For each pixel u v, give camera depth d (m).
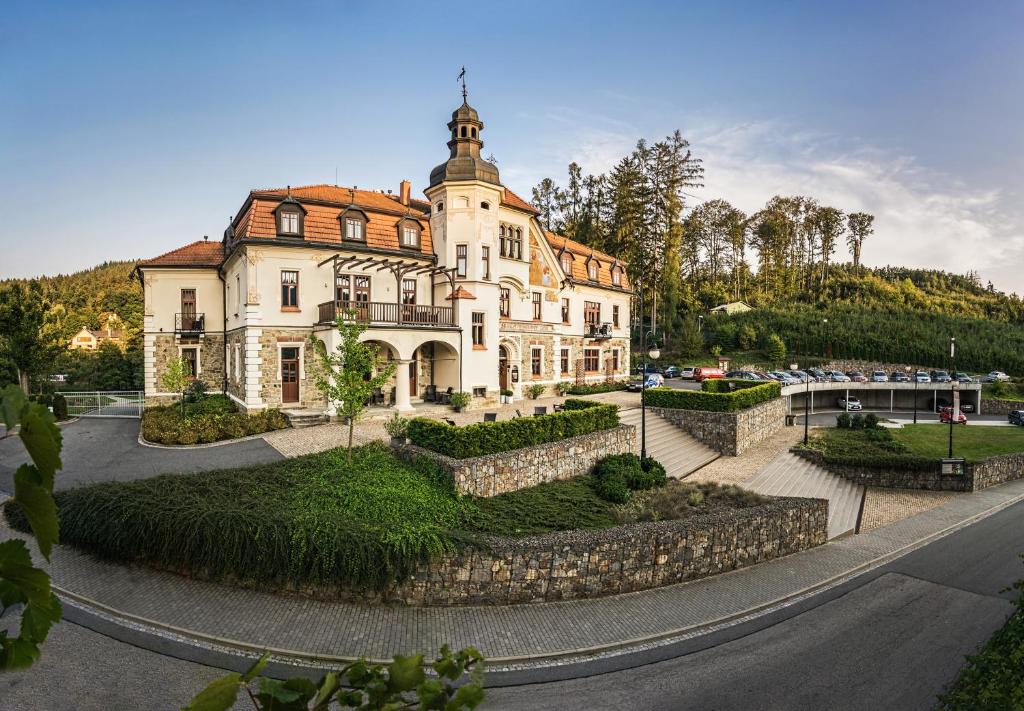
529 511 15.57
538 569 12.27
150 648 9.62
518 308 34.91
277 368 26.66
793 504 16.62
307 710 2.33
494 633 10.82
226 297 31.92
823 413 46.41
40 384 36.72
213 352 32.38
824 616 12.21
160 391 31.67
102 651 9.45
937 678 9.77
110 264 160.38
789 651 10.65
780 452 27.89
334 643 10.05
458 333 29.55
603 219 67.06
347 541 11.46
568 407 24.83
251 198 26.72
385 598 11.69
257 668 2.13
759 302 85.31
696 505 17.22
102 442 22.50
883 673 9.91
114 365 44.59
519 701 8.89
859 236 105.19
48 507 1.89
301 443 21.05
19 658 1.97
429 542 11.66
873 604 12.91
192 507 12.30
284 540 11.47
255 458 19.14
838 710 8.81
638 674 9.73
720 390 34.78
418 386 31.22
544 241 36.50
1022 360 58.75
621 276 45.59
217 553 11.67
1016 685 6.55
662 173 59.88
